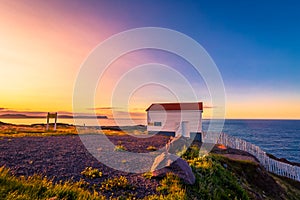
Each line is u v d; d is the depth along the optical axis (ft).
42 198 12.98
